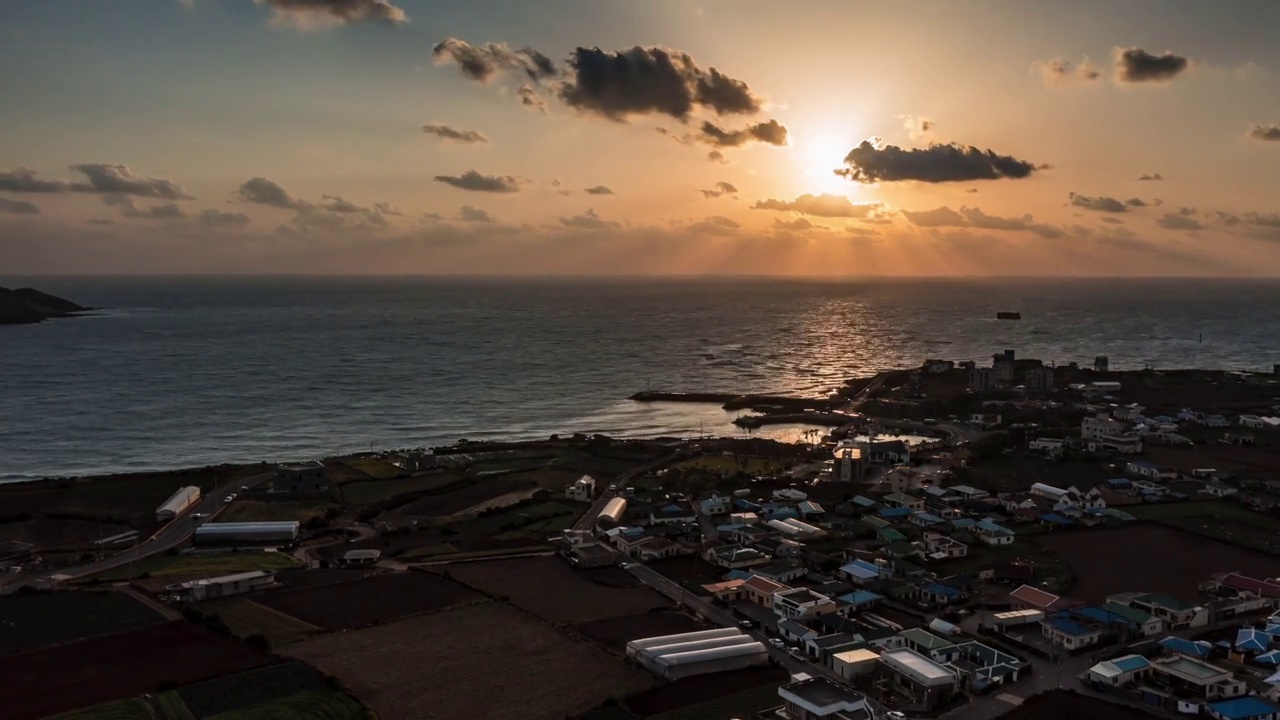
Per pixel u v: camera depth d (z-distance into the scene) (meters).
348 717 68.81
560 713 70.25
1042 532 122.25
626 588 102.12
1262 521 127.06
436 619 91.06
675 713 70.06
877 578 102.25
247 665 78.19
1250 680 75.75
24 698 71.06
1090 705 71.69
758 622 90.44
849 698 68.38
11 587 100.88
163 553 116.50
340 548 119.31
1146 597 92.00
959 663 77.81
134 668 77.31
